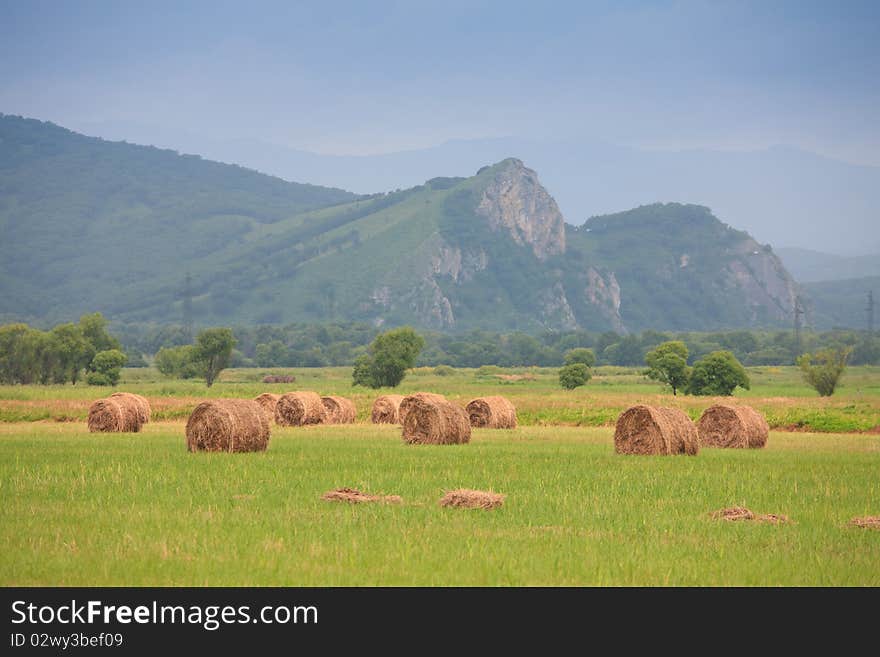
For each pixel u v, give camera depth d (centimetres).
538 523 2922
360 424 8381
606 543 2647
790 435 7488
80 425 7956
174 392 15138
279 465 4359
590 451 5331
